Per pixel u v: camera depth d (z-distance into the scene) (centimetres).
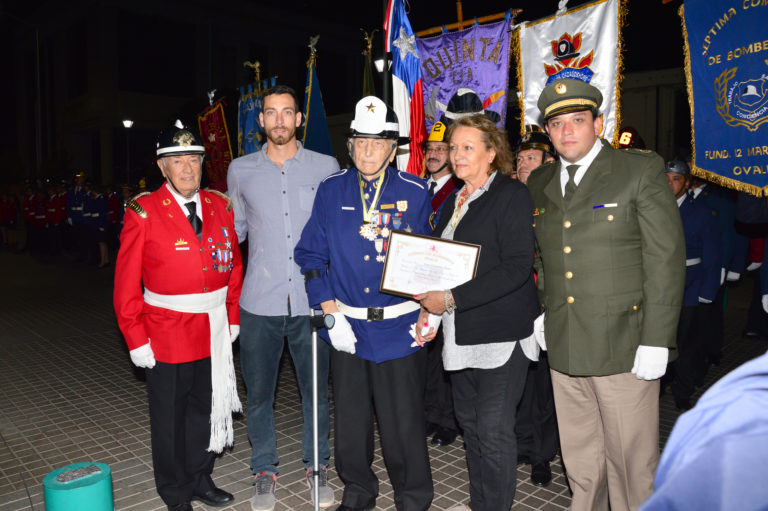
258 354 338
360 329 288
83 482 270
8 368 611
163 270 296
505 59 441
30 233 1817
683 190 453
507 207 262
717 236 450
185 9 3206
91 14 3027
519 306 266
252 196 335
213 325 312
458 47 459
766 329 688
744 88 317
